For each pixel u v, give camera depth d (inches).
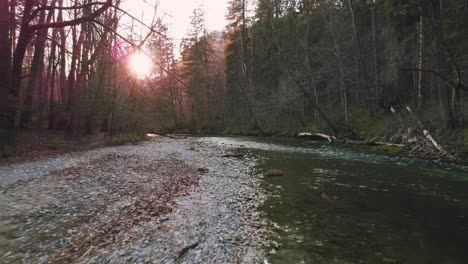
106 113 920.9
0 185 306.0
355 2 968.3
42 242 175.6
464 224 219.6
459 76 498.6
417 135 633.0
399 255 172.1
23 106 674.8
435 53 599.8
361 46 949.2
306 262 161.6
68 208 240.5
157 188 315.3
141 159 531.2
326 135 967.0
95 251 165.8
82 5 323.3
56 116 877.2
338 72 1050.7
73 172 388.5
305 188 326.3
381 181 360.2
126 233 192.7
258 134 1362.0
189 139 1104.8
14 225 199.6
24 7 461.7
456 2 538.9
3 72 487.5
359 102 1099.9
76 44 811.4
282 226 213.8
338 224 219.0
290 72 1122.0
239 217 231.6
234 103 1716.3
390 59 788.6
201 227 207.9
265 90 1443.2
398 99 894.4
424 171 419.5
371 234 201.2
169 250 169.9
